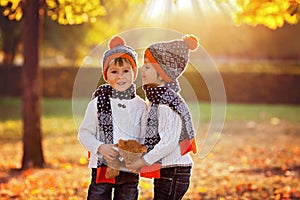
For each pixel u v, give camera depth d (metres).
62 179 11.89
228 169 14.31
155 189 5.98
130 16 19.12
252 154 17.64
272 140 21.58
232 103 38.03
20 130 24.22
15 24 28.30
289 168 14.49
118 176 5.82
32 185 11.17
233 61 45.94
